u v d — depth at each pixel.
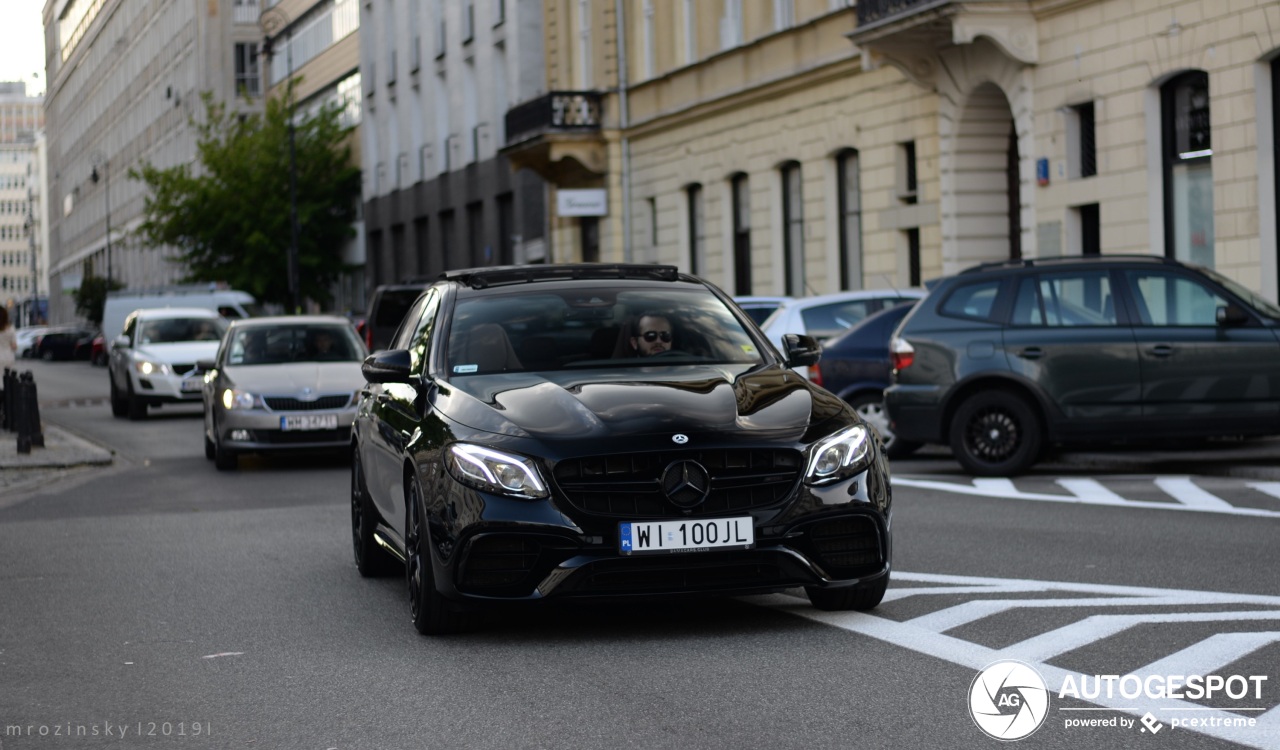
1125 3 22.06
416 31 58.28
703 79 35.00
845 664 7.05
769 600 8.75
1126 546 10.49
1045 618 7.99
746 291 34.50
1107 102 22.53
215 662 7.57
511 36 48.03
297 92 75.06
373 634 8.16
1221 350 14.54
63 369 66.00
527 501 7.46
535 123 40.34
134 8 113.44
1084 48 22.91
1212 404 14.55
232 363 19.56
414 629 8.28
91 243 135.00
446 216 56.34
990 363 15.08
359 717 6.37
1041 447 15.29
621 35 39.19
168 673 7.36
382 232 63.28
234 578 10.24
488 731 6.07
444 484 7.70
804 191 31.19
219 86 86.81
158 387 29.12
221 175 63.62
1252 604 8.24
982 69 25.08
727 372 8.42
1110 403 14.71
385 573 10.16
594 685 6.79
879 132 28.47
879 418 17.81
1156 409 14.64
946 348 15.30
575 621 8.31
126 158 117.62
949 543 10.81
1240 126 20.28
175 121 97.31
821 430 7.78
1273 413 14.47
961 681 6.68
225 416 18.56
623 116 39.28
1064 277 15.06
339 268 65.81
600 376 8.29
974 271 15.52
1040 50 23.77
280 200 63.78
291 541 12.05
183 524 13.46
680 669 7.05
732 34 34.00
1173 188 21.75
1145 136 21.86
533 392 8.00
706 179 35.41
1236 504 12.69
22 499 16.25
